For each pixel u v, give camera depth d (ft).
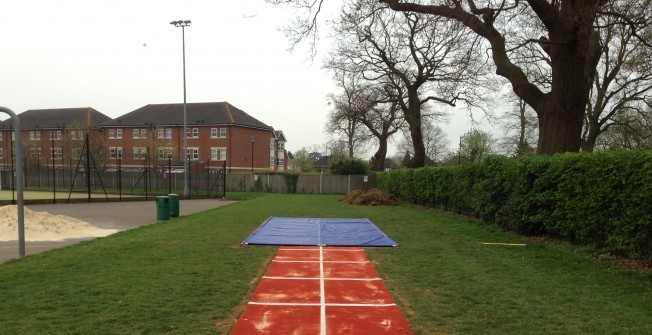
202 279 22.03
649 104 84.12
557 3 44.21
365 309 17.67
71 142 187.93
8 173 136.15
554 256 27.96
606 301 18.24
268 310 17.44
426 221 50.70
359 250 31.42
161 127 196.65
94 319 15.87
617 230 25.35
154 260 26.84
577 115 40.22
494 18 41.75
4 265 25.34
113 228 45.39
